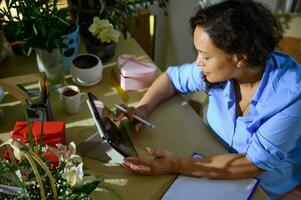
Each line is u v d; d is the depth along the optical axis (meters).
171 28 2.15
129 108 1.22
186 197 1.00
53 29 1.21
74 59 1.35
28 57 1.47
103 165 1.08
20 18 1.23
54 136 1.03
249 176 1.07
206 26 0.95
